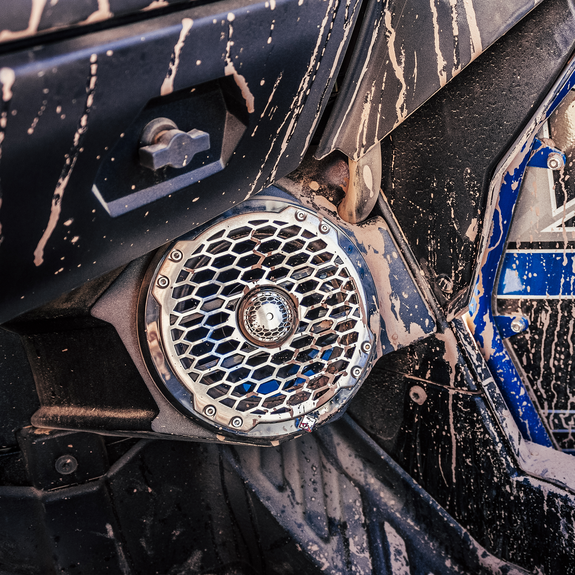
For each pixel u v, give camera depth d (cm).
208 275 57
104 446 67
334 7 50
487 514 69
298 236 59
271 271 59
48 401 63
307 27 49
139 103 44
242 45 46
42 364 62
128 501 68
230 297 57
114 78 42
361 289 61
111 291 56
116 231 47
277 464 71
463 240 66
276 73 49
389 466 72
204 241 56
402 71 58
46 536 65
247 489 69
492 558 69
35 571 65
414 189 66
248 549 72
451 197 66
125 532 68
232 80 47
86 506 66
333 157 63
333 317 60
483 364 68
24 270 45
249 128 50
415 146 65
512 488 68
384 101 59
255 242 58
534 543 68
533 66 62
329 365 61
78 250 46
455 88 63
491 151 64
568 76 63
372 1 54
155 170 47
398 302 67
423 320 67
